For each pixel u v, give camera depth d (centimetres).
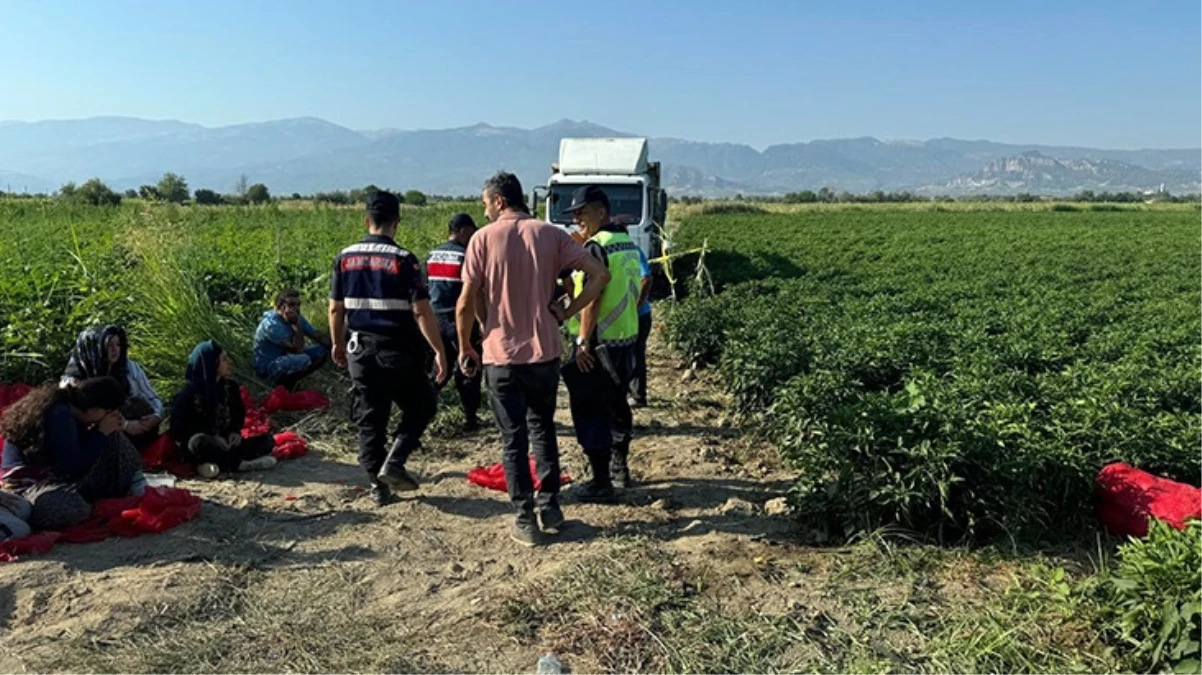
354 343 590
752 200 9825
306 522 577
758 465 736
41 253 1367
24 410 545
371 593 475
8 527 507
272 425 809
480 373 795
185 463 679
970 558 511
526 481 543
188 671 389
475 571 507
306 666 396
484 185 577
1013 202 9444
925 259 2761
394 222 602
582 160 1836
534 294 540
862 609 448
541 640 423
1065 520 558
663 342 1409
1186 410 786
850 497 538
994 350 1036
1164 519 520
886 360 939
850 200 10088
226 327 933
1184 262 2702
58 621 432
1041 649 403
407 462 719
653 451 773
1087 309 1433
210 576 484
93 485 560
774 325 1063
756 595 468
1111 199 11181
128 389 665
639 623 432
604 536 554
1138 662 384
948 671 386
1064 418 666
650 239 1853
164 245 993
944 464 517
